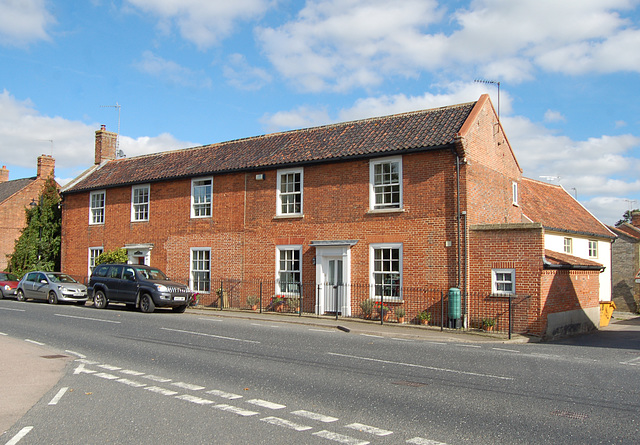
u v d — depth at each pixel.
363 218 20.59
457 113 20.62
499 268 17.66
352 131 22.70
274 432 6.40
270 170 23.42
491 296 17.72
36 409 7.40
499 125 21.91
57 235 36.72
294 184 22.84
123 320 18.05
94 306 23.02
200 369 10.15
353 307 20.45
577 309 19.44
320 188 21.84
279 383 9.01
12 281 29.66
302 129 24.97
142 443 6.02
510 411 7.37
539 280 16.88
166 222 27.03
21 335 14.56
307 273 21.92
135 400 7.88
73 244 31.59
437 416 7.11
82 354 11.73
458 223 18.44
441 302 17.36
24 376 9.45
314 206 21.94
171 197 26.97
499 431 6.48
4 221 43.62
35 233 36.28
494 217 20.97
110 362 10.84
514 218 23.11
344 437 6.22
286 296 22.23
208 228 25.30
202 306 24.72
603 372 10.44
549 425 6.74
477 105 20.23
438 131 19.75
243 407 7.51
